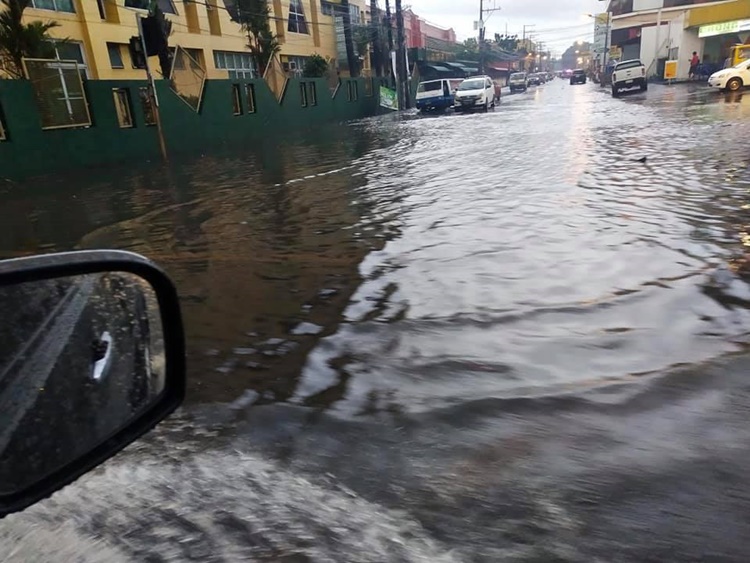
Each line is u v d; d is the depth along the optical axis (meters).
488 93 31.05
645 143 11.35
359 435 2.42
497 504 1.93
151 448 2.36
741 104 18.94
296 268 4.95
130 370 1.20
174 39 22.59
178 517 1.90
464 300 3.92
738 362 2.83
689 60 45.47
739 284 3.85
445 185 8.51
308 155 14.80
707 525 1.78
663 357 2.97
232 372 3.12
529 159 10.62
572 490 1.98
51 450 1.04
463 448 2.28
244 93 23.19
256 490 2.05
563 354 3.07
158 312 1.22
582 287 4.01
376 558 1.71
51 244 6.74
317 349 3.34
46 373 1.09
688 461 2.11
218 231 6.63
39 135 14.11
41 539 1.77
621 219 5.67
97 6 18.75
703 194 6.48
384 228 6.11
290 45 31.95
